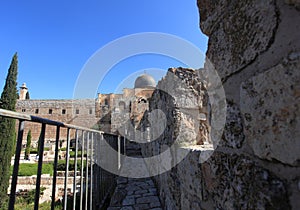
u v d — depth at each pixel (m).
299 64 0.56
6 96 11.14
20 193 6.75
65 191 1.71
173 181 2.28
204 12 1.27
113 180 4.34
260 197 0.70
